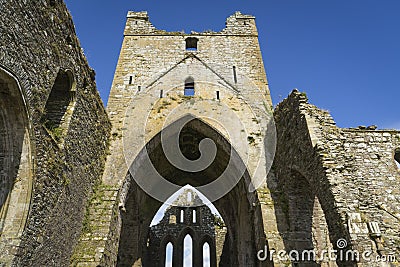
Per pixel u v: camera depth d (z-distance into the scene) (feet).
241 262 52.42
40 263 26.14
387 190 35.09
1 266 21.91
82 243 34.96
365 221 26.50
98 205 38.45
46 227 27.04
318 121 34.40
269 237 38.22
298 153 36.27
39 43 26.07
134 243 60.64
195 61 56.54
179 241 93.20
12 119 24.07
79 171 34.63
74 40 33.35
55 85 33.50
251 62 57.06
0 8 20.76
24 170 24.38
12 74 22.20
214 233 93.76
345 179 29.12
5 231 23.06
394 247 25.98
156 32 61.46
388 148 37.88
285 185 40.60
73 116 32.83
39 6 26.09
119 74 54.44
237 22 63.72
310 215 39.68
